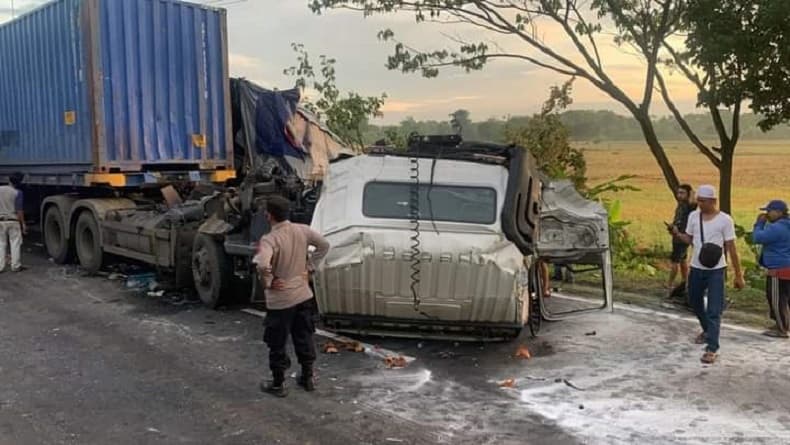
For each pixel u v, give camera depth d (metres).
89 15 10.59
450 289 6.85
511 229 6.83
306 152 12.85
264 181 8.95
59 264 12.55
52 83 11.73
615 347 7.45
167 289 10.39
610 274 7.97
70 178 11.63
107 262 11.91
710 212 7.07
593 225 7.95
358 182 7.27
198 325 8.45
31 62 12.30
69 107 11.35
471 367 6.84
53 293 10.20
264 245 5.81
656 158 13.47
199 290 9.44
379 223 7.03
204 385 6.31
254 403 5.86
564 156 15.21
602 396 6.02
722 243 7.01
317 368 6.80
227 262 9.15
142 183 11.41
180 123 11.83
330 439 5.14
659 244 13.25
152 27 11.39
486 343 7.59
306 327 6.12
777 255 7.71
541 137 15.20
